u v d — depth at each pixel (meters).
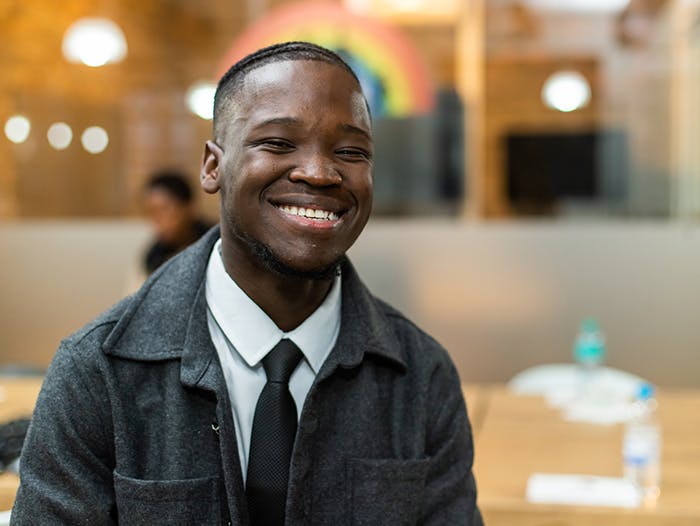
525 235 3.52
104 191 4.39
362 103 0.85
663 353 3.44
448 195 3.77
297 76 0.81
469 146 3.77
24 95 4.46
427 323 3.61
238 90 0.83
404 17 3.87
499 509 1.45
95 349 0.83
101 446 0.83
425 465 0.88
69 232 3.86
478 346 3.57
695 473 1.62
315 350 0.89
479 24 3.86
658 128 3.66
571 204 3.71
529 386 2.62
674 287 3.43
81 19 4.54
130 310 0.86
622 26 3.74
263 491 0.85
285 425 0.86
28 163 4.41
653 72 3.69
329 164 0.81
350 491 0.87
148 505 0.80
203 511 0.82
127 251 3.82
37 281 3.88
